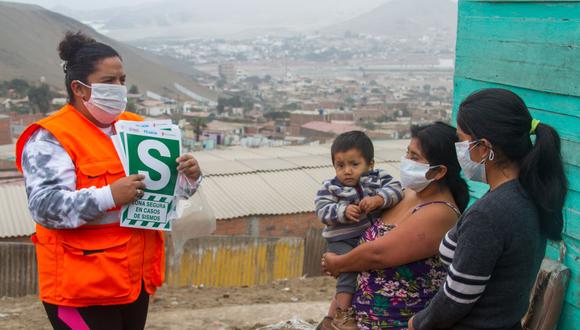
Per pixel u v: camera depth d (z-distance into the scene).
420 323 2.06
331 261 2.44
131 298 2.58
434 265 2.30
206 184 16.70
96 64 2.48
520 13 3.52
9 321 5.44
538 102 3.40
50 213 2.36
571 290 3.10
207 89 169.75
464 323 1.97
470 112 1.94
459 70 4.09
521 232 1.86
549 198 1.88
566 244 3.17
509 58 3.61
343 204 2.64
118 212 2.53
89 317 2.52
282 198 16.33
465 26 4.01
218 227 15.04
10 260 7.64
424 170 2.29
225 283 8.51
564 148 3.20
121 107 2.53
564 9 3.20
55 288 2.49
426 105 127.31
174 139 2.62
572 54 3.14
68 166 2.46
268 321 4.77
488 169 1.98
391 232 2.29
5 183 17.83
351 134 2.71
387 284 2.34
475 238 1.87
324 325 2.71
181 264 8.20
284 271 8.85
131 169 2.52
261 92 164.00
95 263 2.47
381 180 2.71
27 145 2.49
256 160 19.38
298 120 94.00
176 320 4.82
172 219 2.68
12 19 166.88
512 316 1.94
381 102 135.88
